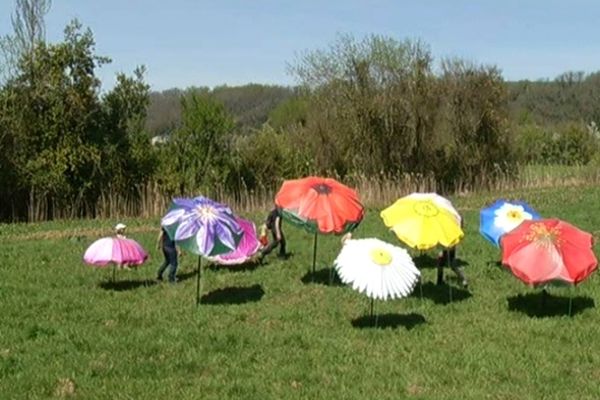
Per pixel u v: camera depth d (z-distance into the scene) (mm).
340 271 12031
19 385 9375
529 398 9125
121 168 29844
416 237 13461
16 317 12680
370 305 13656
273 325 12414
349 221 14711
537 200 30953
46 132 28906
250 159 32156
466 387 9500
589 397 9188
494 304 13773
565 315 12969
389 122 36688
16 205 28875
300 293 14664
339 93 37125
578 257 12578
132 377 9805
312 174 34781
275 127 40562
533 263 12516
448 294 14484
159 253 18734
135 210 30000
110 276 15992
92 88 29547
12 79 28984
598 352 10922
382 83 37094
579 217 25062
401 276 12000
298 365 10297
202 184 30844
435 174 37688
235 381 9625
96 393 9188
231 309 13398
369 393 9273
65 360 10398
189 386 9477
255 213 29219
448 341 11500
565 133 50469
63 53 29156
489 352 10906
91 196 29688
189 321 12562
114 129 30219
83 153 28953
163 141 32219
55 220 28328
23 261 17641
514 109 40938
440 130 37750
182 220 13406
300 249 19188
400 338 11664
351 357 10688
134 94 30547
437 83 37656
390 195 32281
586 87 63406
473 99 38062
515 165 39281
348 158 36875
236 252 15930
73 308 13383
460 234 13859
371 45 37500
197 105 31328
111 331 11883
